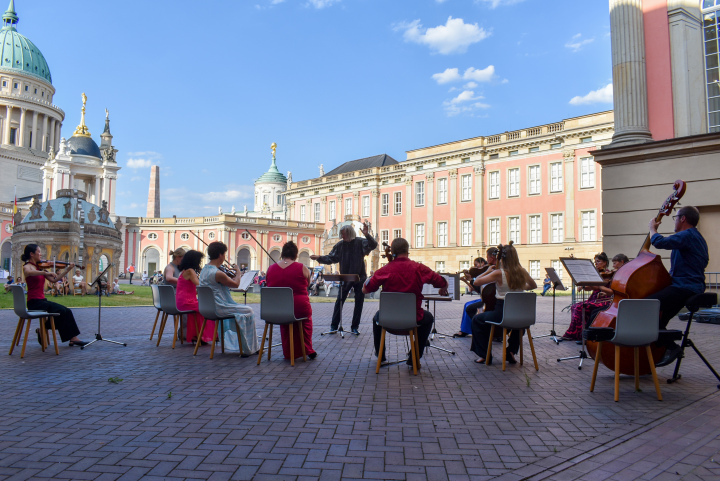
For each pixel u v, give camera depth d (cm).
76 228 2305
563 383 574
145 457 339
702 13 1263
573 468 327
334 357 736
